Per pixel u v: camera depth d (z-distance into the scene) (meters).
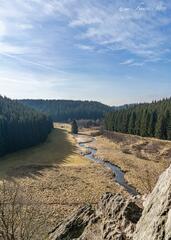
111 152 100.12
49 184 56.78
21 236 17.98
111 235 16.30
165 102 138.38
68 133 165.75
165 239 10.73
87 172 68.81
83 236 18.39
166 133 107.00
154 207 13.67
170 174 13.97
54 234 21.36
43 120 134.50
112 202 20.28
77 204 45.69
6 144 95.19
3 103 150.88
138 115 128.62
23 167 74.12
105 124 172.75
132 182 59.72
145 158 86.50
